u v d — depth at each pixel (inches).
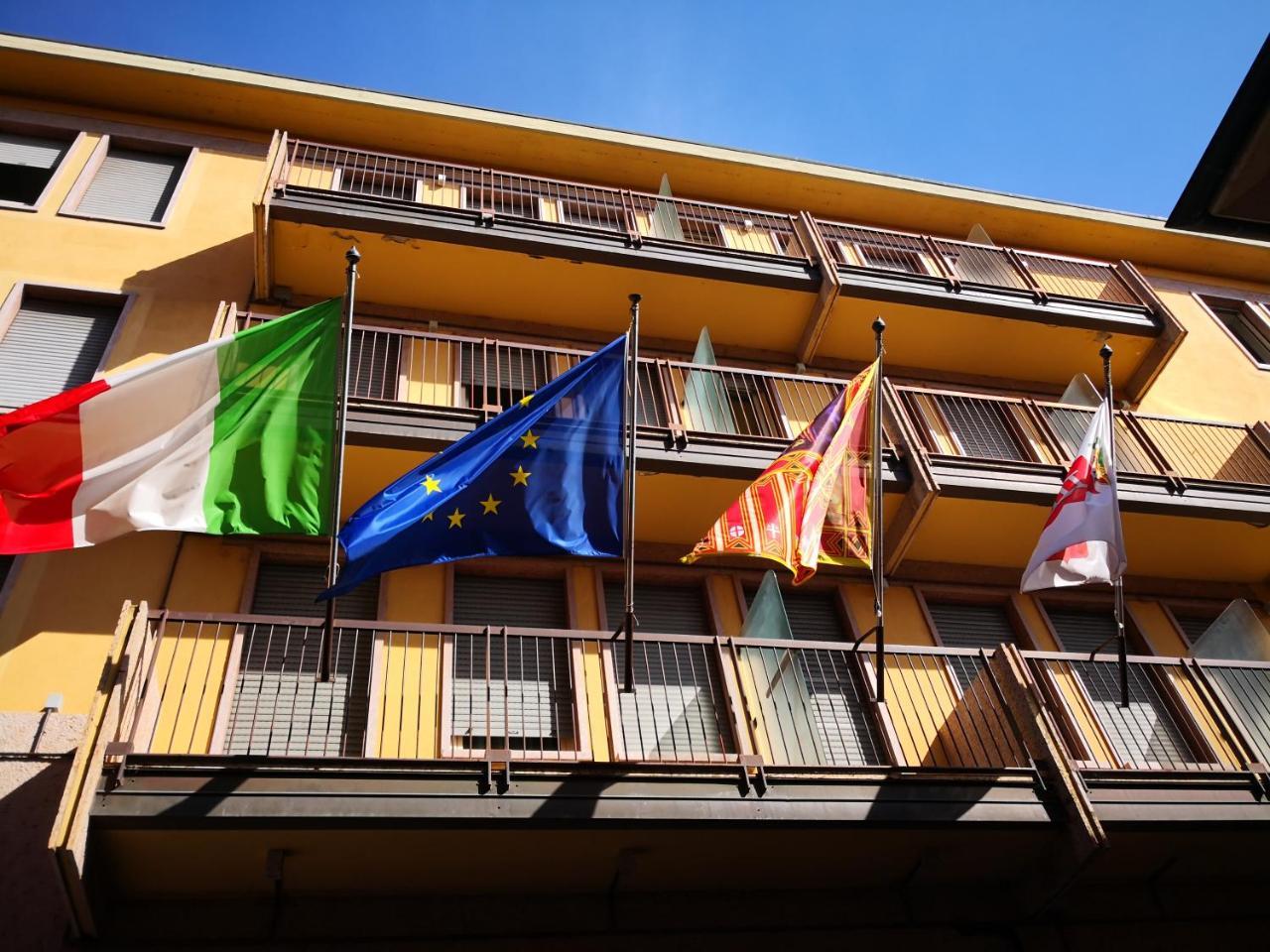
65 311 466.3
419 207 509.4
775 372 515.8
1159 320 613.0
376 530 317.1
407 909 323.9
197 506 328.5
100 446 329.4
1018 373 618.8
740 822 319.9
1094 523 391.9
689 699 412.2
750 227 639.1
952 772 344.5
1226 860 383.9
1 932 287.3
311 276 509.4
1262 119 239.9
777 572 469.1
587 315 552.4
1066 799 345.1
